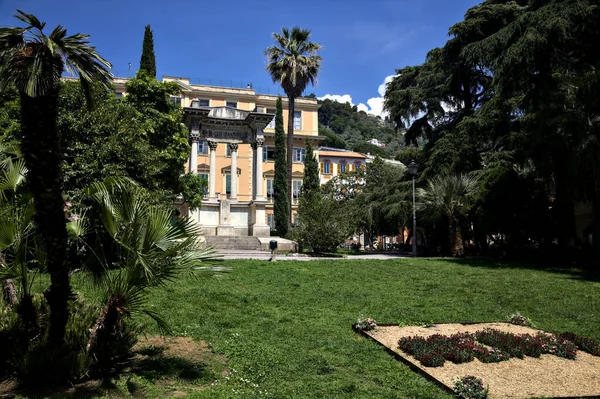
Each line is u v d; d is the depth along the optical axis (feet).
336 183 159.94
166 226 21.74
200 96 178.40
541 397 20.61
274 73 134.00
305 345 27.48
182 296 38.52
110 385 19.80
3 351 20.48
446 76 115.55
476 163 99.45
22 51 18.38
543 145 77.87
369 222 122.31
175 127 79.97
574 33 72.74
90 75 20.51
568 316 38.24
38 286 36.86
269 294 42.09
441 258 83.61
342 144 331.98
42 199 19.56
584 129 70.54
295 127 191.52
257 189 115.24
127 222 21.17
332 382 21.77
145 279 21.18
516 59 73.05
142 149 56.08
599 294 47.60
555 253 87.35
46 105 19.20
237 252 87.10
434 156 98.63
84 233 25.85
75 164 50.26
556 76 76.18
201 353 24.98
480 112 91.97
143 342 26.40
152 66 119.55
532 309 40.40
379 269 62.13
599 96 69.77
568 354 27.20
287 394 20.03
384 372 23.77
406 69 130.93
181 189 86.43
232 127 118.01
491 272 63.36
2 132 55.31
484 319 36.27
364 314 36.14
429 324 33.68
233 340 27.37
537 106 79.30
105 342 21.49
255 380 21.50
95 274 23.49
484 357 25.62
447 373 23.62
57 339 20.83
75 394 18.84
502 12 99.81
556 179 81.66
